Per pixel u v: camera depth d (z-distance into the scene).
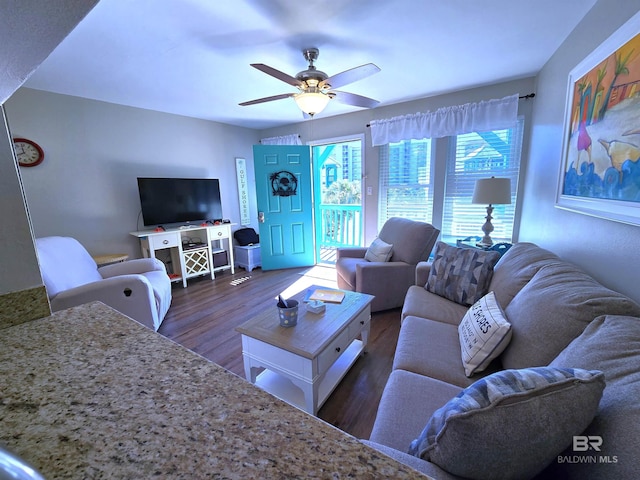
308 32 1.86
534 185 2.56
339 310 1.81
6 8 0.41
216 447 0.39
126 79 2.53
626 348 0.75
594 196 1.44
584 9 1.65
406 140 3.57
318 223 4.94
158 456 0.38
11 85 0.68
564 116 1.88
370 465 0.36
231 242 4.13
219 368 0.56
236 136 4.55
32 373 0.55
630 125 1.16
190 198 3.77
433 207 3.47
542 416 0.59
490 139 3.07
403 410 1.03
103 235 3.20
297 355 1.42
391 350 2.16
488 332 1.25
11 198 0.74
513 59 2.34
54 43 0.54
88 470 0.36
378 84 2.90
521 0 1.58
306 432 0.41
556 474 0.66
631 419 0.57
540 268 1.47
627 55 1.19
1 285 0.73
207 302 3.13
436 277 2.13
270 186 4.24
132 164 3.39
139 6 1.54
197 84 2.70
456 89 3.06
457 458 0.63
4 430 0.42
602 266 1.41
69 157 2.92
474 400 0.63
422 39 1.99
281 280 3.86
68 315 0.80
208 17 1.66
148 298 2.13
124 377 0.53
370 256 3.09
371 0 1.56
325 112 3.91
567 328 1.00
